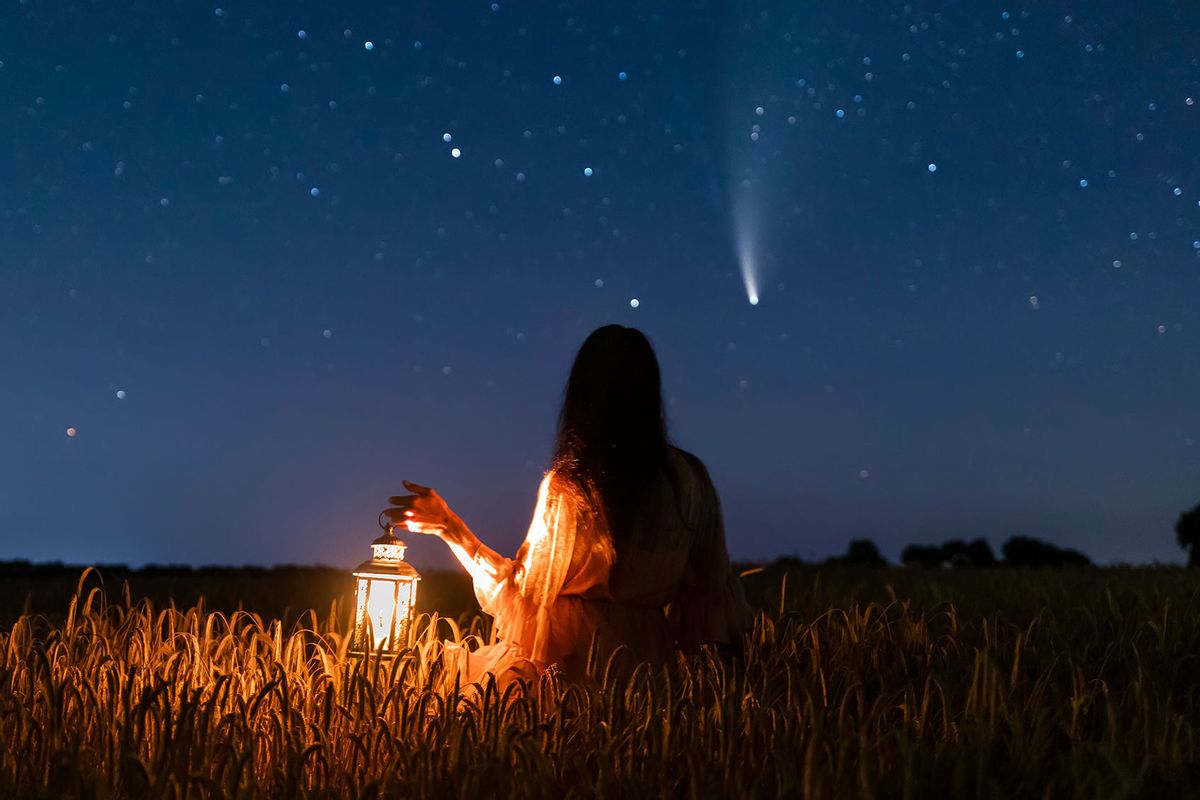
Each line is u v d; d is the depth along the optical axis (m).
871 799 2.11
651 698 2.74
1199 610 4.44
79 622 4.23
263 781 2.54
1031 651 3.69
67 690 2.88
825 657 3.78
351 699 2.88
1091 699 2.93
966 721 2.60
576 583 3.44
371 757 2.66
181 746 2.41
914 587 6.96
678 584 3.62
